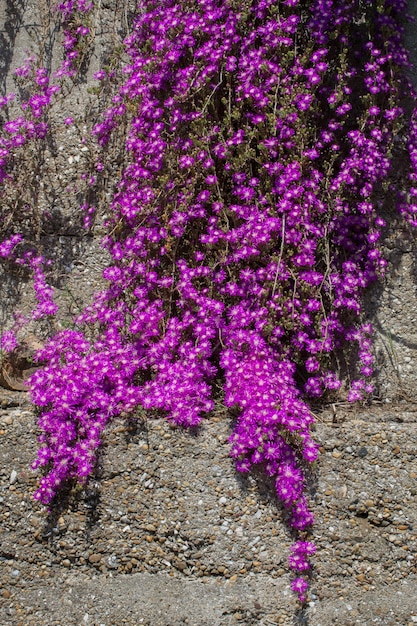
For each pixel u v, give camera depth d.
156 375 2.14
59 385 2.12
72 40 2.31
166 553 2.10
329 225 2.17
